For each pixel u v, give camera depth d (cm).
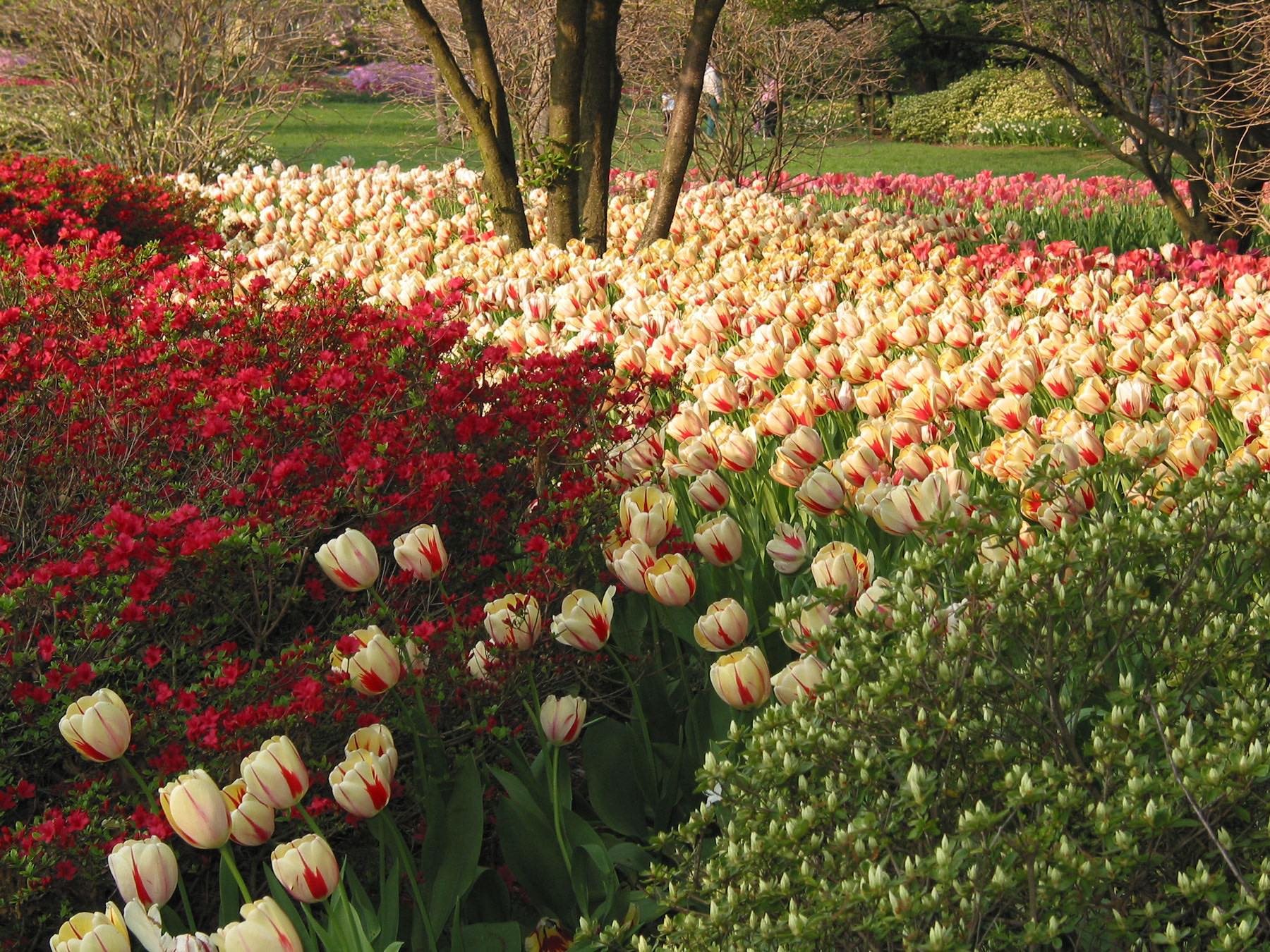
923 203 1359
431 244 902
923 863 173
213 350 412
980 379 406
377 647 247
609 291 812
